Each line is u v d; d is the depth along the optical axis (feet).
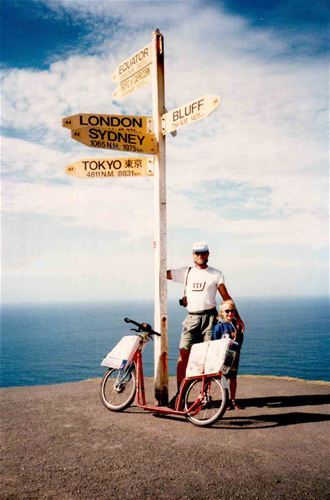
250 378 23.00
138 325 16.47
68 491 9.92
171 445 12.86
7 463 11.56
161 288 17.08
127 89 20.04
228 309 16.15
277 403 17.72
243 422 15.17
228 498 9.57
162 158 17.56
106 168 18.25
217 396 15.48
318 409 16.81
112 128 17.35
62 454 12.18
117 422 15.25
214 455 12.05
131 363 16.70
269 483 10.29
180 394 15.60
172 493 9.79
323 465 11.35
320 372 579.07
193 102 16.11
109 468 11.18
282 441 13.20
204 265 17.34
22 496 9.68
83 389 20.75
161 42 17.76
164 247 17.25
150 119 18.02
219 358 14.79
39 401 18.45
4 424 15.08
